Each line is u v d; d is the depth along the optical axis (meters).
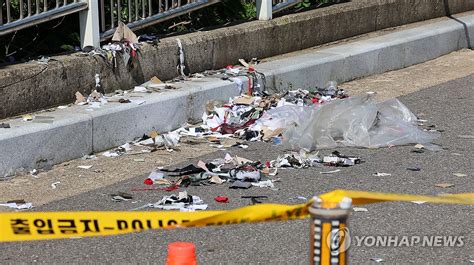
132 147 21.17
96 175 18.95
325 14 30.44
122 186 18.20
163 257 14.36
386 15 33.56
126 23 24.58
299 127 21.66
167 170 19.30
